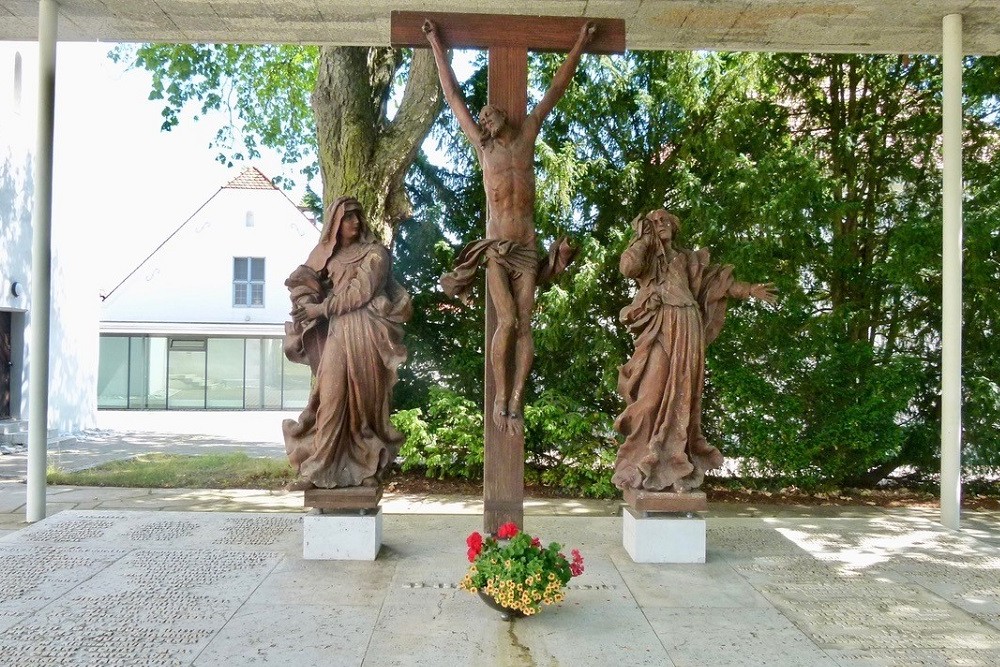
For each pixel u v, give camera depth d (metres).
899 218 9.05
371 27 7.13
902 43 7.30
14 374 12.73
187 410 21.78
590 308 9.23
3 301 12.12
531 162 5.37
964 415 8.28
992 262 8.06
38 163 6.42
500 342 5.18
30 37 7.46
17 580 4.50
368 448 5.11
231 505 7.65
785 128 9.36
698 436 5.24
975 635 3.82
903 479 9.41
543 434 8.72
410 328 9.60
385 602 4.19
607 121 9.38
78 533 5.63
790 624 3.95
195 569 4.75
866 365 8.44
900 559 5.23
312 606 4.11
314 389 5.21
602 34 5.48
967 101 8.63
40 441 6.41
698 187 8.63
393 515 6.43
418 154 9.91
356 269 5.09
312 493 5.03
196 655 3.46
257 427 16.83
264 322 21.98
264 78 12.01
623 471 5.32
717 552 5.36
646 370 5.23
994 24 6.73
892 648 3.65
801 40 7.26
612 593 4.41
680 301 5.14
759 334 8.53
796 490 8.81
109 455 11.68
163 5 6.64
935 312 8.82
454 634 3.75
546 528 6.02
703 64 8.74
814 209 8.51
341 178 8.98
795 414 8.20
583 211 9.51
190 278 21.81
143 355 21.77
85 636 3.66
